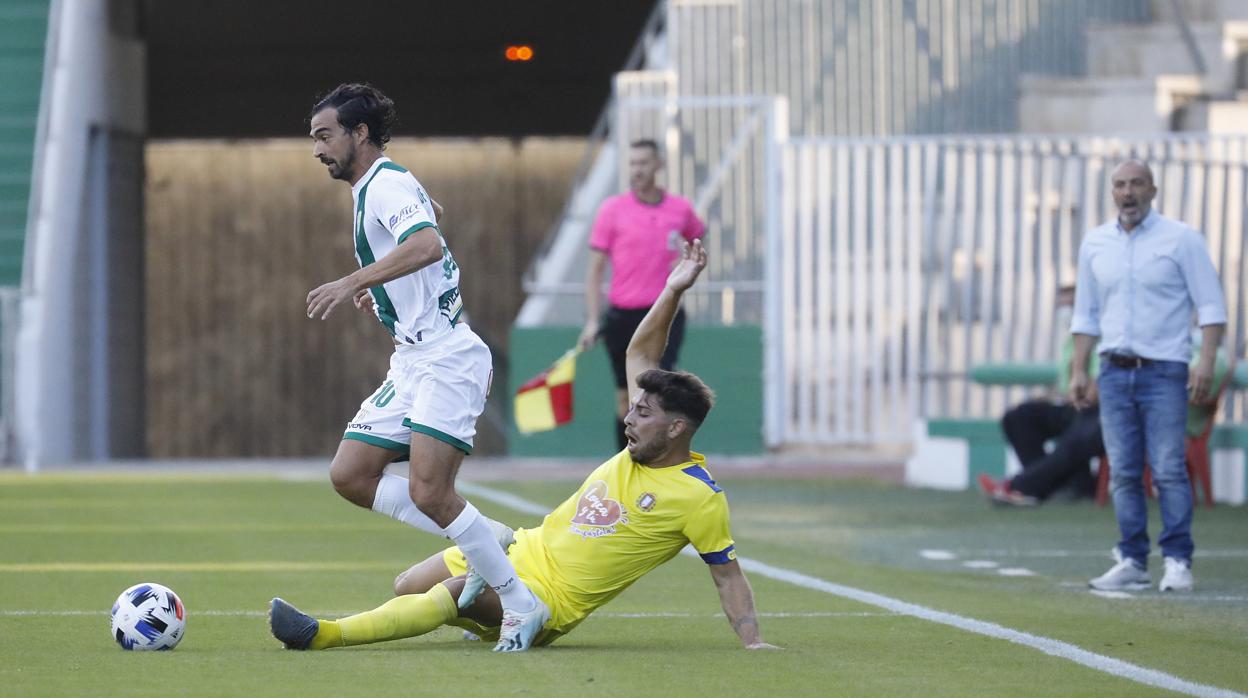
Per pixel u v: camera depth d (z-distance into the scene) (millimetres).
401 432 19188
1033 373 49469
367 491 19328
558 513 19344
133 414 80062
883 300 59844
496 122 93625
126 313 78938
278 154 94750
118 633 18500
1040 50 65000
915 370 59719
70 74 69625
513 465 59594
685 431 18719
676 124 60656
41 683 16141
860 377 59969
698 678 16844
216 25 87438
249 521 38531
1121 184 27031
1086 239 27828
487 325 94375
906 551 32375
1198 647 19703
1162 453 26562
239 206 94562
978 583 27125
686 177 60656
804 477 53094
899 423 59906
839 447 60938
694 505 18812
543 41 91000
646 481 18969
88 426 72688
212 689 15836
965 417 53250
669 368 38938
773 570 28672
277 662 17578
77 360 71312
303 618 18422
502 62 92188
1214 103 64688
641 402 18719
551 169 94812
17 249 69125
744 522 38438
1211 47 67250
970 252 58781
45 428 64688
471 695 15617
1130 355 26703
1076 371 28188
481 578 18641
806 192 59969
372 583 26438
